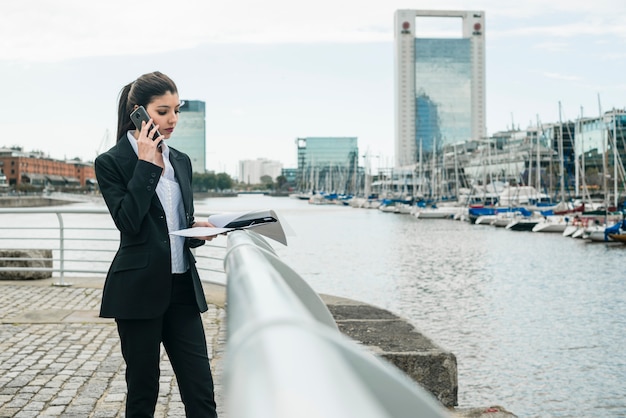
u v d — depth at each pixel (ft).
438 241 168.76
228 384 2.04
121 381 18.60
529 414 37.96
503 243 160.76
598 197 318.24
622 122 243.81
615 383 43.73
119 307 9.37
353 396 1.51
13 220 297.74
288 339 1.84
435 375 17.74
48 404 16.56
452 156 517.96
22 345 23.21
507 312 71.15
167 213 9.81
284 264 4.86
